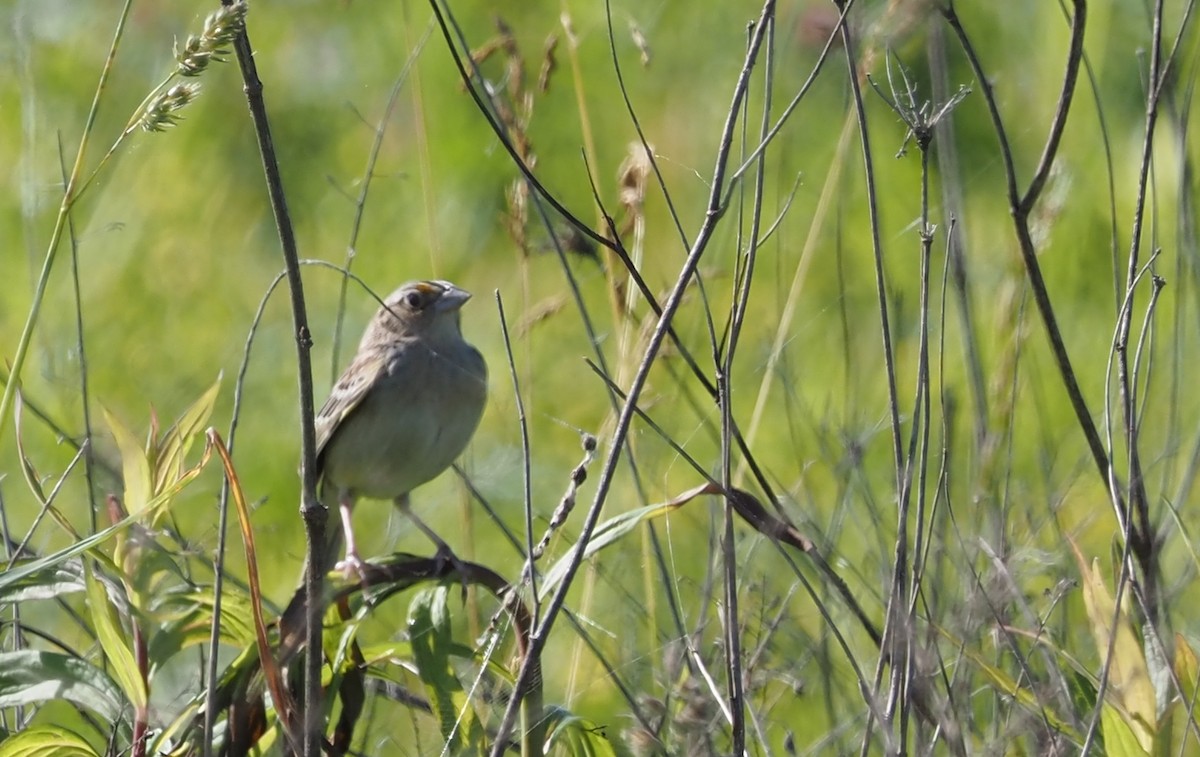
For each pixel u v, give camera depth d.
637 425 9.42
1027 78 14.97
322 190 16.17
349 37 17.38
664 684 6.82
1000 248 12.13
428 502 12.04
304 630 5.87
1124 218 12.95
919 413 6.20
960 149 14.23
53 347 11.88
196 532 10.98
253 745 6.07
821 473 10.57
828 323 12.84
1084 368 12.10
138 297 15.13
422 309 9.15
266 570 12.05
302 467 5.38
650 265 12.70
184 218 15.91
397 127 15.96
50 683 5.79
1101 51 13.91
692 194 13.97
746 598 7.24
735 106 5.76
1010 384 8.35
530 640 5.52
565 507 5.89
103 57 16.20
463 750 6.12
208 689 5.39
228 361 14.42
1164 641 6.45
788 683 6.86
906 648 6.05
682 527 10.68
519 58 8.55
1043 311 6.75
